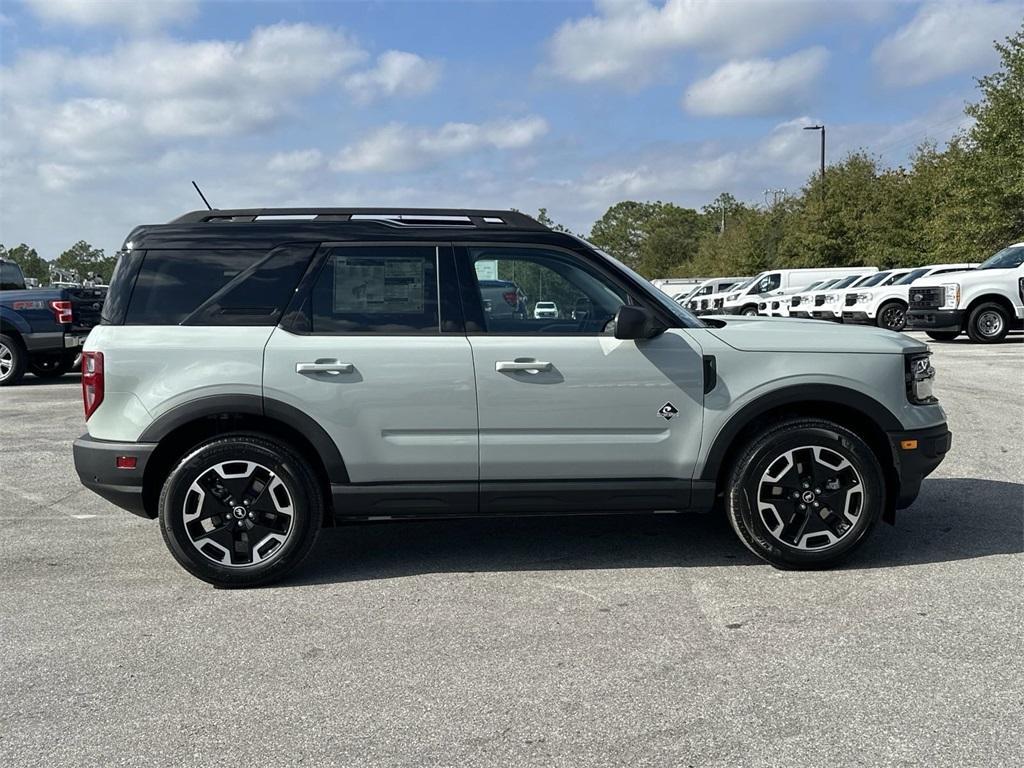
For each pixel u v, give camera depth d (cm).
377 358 448
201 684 346
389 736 304
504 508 463
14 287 1653
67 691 342
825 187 4228
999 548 499
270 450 448
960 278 1808
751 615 407
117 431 447
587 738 301
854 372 460
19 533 566
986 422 897
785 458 458
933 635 380
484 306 462
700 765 283
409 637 389
